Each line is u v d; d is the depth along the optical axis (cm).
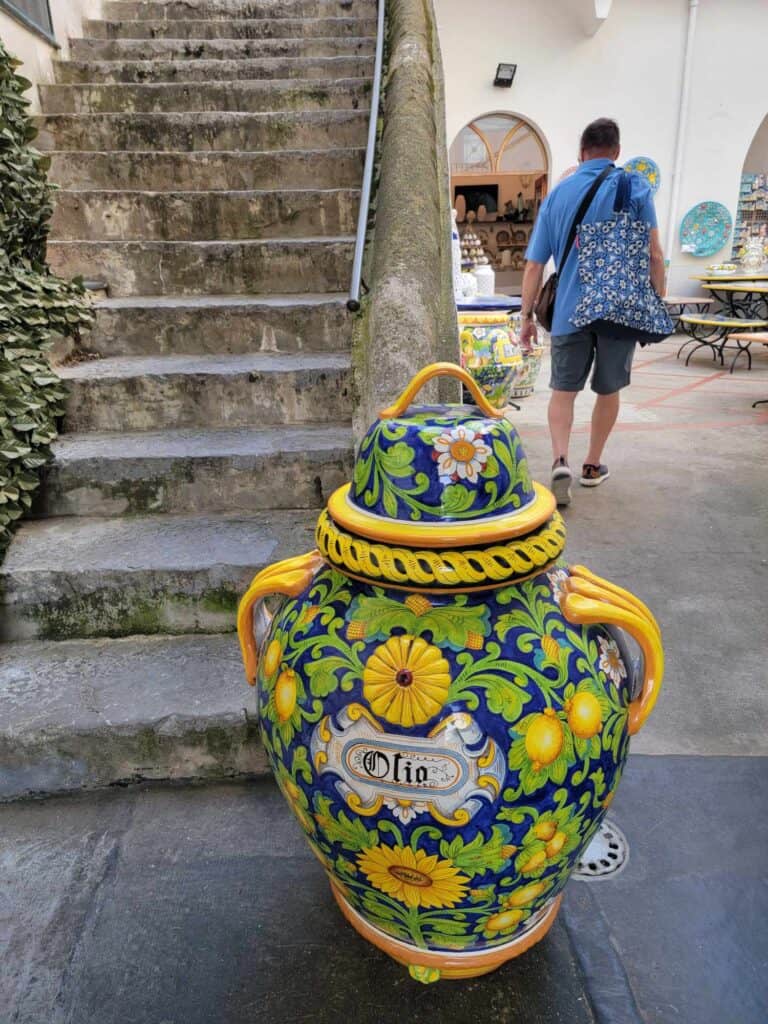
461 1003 133
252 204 377
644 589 289
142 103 451
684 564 310
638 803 179
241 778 193
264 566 219
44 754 185
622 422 565
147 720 185
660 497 391
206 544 233
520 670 105
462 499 109
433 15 535
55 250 347
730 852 165
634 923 148
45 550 232
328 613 115
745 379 741
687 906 151
